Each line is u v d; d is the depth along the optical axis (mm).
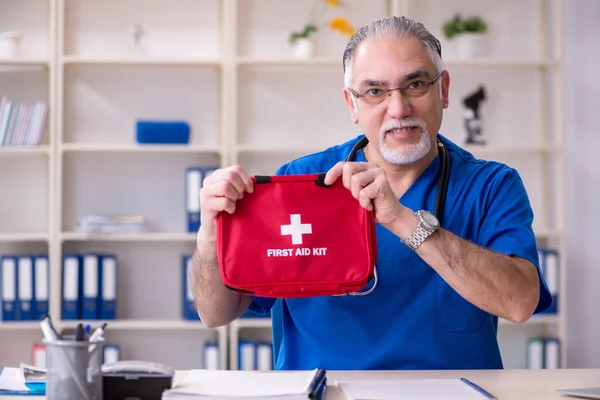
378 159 1767
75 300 3357
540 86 3727
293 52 3635
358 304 1653
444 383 1361
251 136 3670
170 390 1198
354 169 1436
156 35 3625
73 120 3609
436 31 3695
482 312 1663
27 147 3365
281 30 3650
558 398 1264
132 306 3650
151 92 3643
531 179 3752
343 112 3689
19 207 3607
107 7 3600
